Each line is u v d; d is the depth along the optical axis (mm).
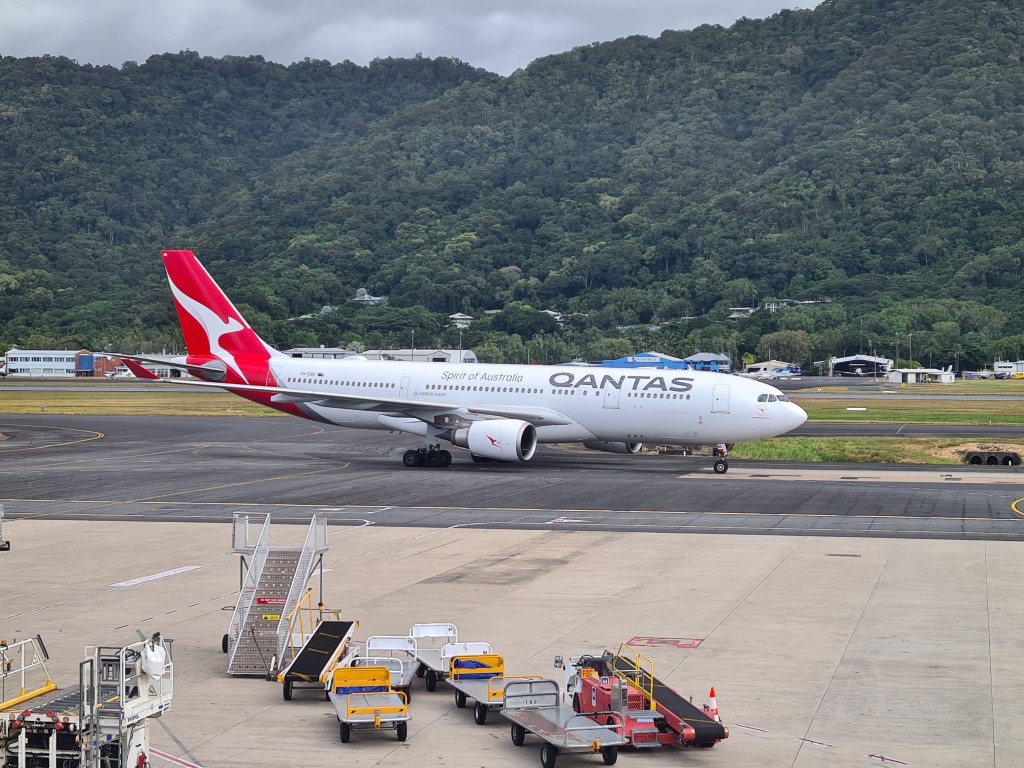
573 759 20922
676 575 36531
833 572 36938
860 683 24828
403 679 24297
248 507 52219
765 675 25422
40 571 37406
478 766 20438
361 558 39625
